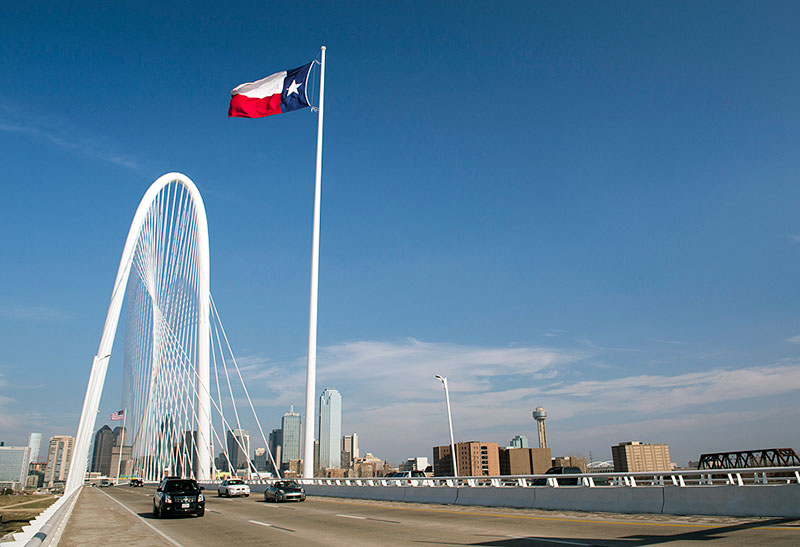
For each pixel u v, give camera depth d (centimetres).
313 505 3238
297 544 1586
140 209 7394
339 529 1931
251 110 4600
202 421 7681
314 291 4806
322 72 5162
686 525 1638
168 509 2581
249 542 1670
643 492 2059
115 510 3316
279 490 3666
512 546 1400
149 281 9088
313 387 4678
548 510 2338
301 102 4588
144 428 10338
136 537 1895
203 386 7769
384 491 3503
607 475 2208
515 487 2580
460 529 1806
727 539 1337
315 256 4856
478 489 2791
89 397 6006
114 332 6862
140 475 10775
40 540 1374
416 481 3800
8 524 2944
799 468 1800
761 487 1747
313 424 4631
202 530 2052
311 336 4725
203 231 8144
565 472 3478
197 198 8269
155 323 9619
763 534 1384
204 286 8006
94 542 1784
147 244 8900
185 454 7588
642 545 1316
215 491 5753
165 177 7975
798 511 1642
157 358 9562
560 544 1400
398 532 1786
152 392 9894
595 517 1984
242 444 6881
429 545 1477
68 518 2738
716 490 1855
